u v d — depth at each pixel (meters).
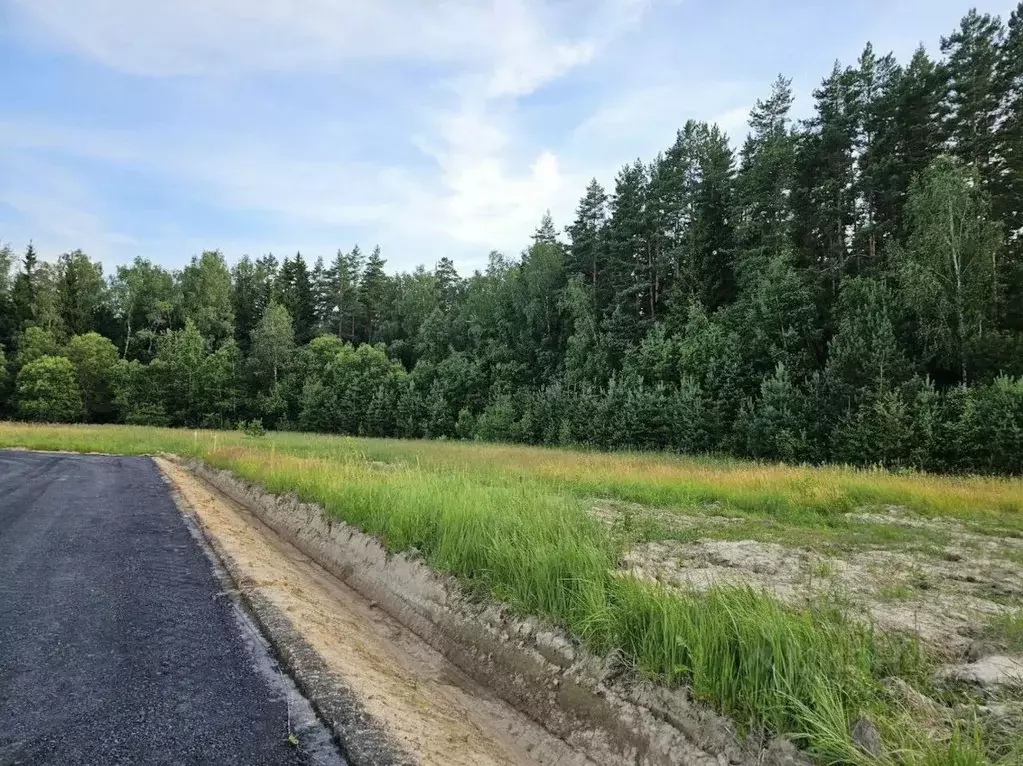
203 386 64.94
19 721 3.41
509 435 48.12
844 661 3.76
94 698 3.73
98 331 79.00
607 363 48.22
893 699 3.46
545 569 5.50
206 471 19.31
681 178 52.50
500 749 3.97
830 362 31.45
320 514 10.18
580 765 3.87
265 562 7.63
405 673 5.01
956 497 13.34
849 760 2.93
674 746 3.58
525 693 4.67
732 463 26.80
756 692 3.50
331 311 90.00
